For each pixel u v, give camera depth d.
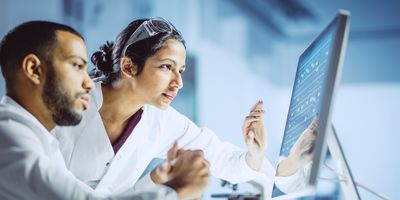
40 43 1.06
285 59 3.95
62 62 1.07
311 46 1.26
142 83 1.53
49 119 1.11
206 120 3.90
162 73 1.52
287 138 1.34
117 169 1.62
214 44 3.96
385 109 3.93
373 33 3.96
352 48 3.98
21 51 1.07
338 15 0.95
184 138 1.77
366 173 3.91
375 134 3.92
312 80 1.17
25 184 0.94
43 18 3.71
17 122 1.03
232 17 3.97
